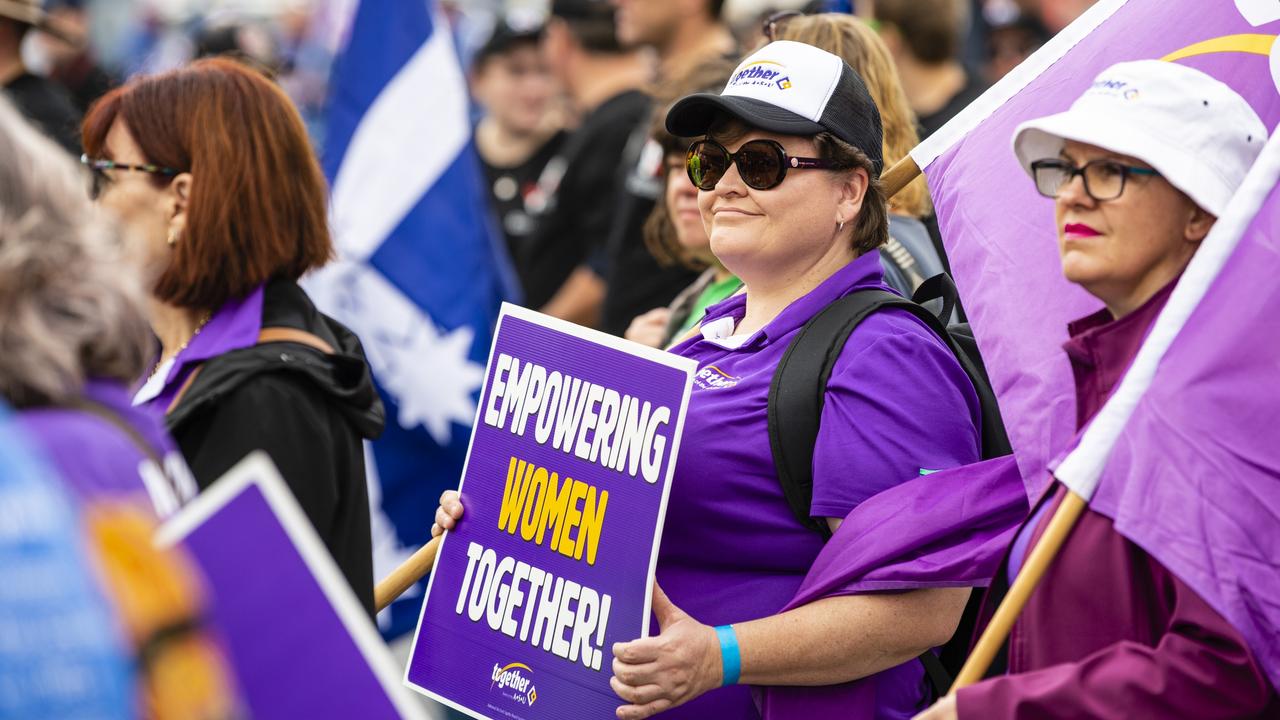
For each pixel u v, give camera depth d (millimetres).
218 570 3842
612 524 5242
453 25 18109
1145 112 4535
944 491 5086
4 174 3482
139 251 5363
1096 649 4441
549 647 5340
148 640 3240
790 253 5504
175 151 5578
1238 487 4262
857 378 5223
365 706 3887
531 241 12086
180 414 5289
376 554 9680
